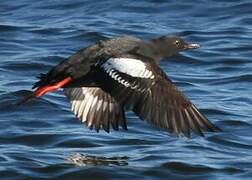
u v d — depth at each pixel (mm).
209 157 15656
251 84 19875
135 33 22891
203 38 22578
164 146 16109
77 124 17297
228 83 19938
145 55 12430
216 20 23875
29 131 16906
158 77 11703
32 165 15164
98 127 12828
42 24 23672
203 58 21281
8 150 15930
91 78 12188
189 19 23922
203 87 19656
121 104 11695
